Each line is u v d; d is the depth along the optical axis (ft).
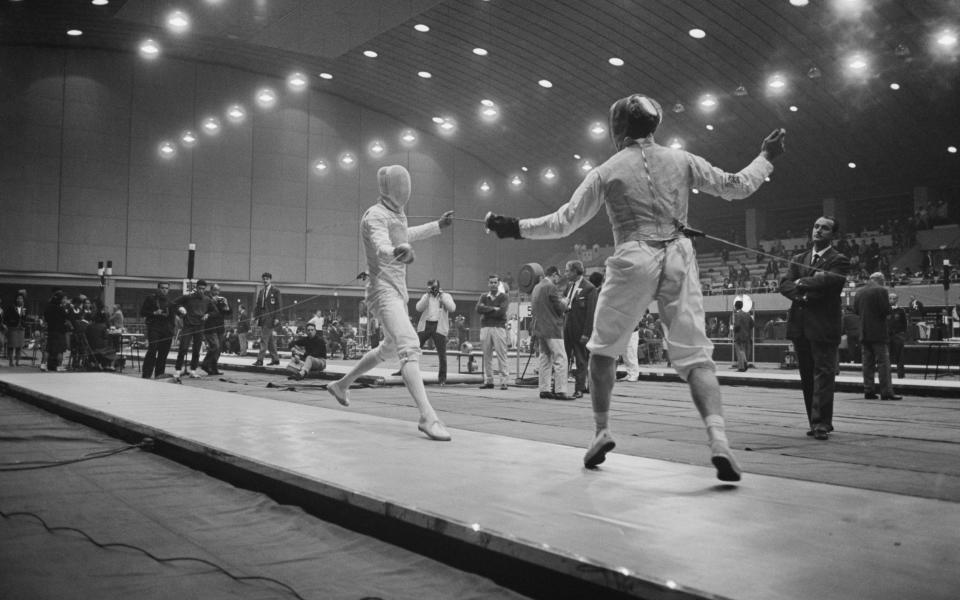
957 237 95.71
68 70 101.19
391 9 81.25
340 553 9.53
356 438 15.61
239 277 110.32
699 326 11.43
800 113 88.69
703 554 7.41
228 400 24.04
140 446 17.54
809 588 6.44
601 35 81.56
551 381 33.22
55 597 7.96
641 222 11.66
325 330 82.99
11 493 13.23
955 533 8.21
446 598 7.89
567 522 8.65
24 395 29.19
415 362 16.79
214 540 10.23
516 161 123.13
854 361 59.21
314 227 115.14
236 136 110.42
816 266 19.04
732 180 12.07
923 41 69.10
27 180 98.84
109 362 52.70
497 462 12.73
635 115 12.03
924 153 91.56
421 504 9.52
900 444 17.72
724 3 70.69
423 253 122.21
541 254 131.75
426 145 122.83
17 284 98.84
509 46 88.28
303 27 88.22
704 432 19.76
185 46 101.04
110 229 102.89
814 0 66.69
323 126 115.75
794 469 14.01
